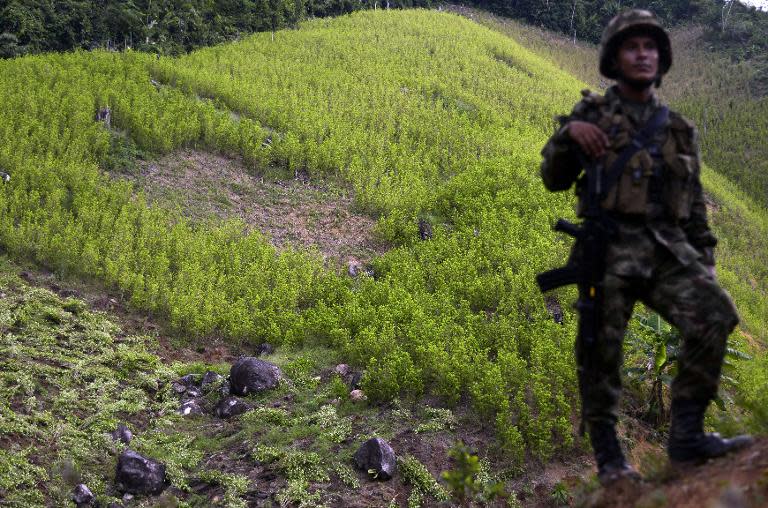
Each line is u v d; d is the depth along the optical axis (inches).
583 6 2319.1
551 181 113.3
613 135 105.6
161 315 419.8
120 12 1177.4
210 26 1371.8
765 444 101.3
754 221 1050.7
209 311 415.2
